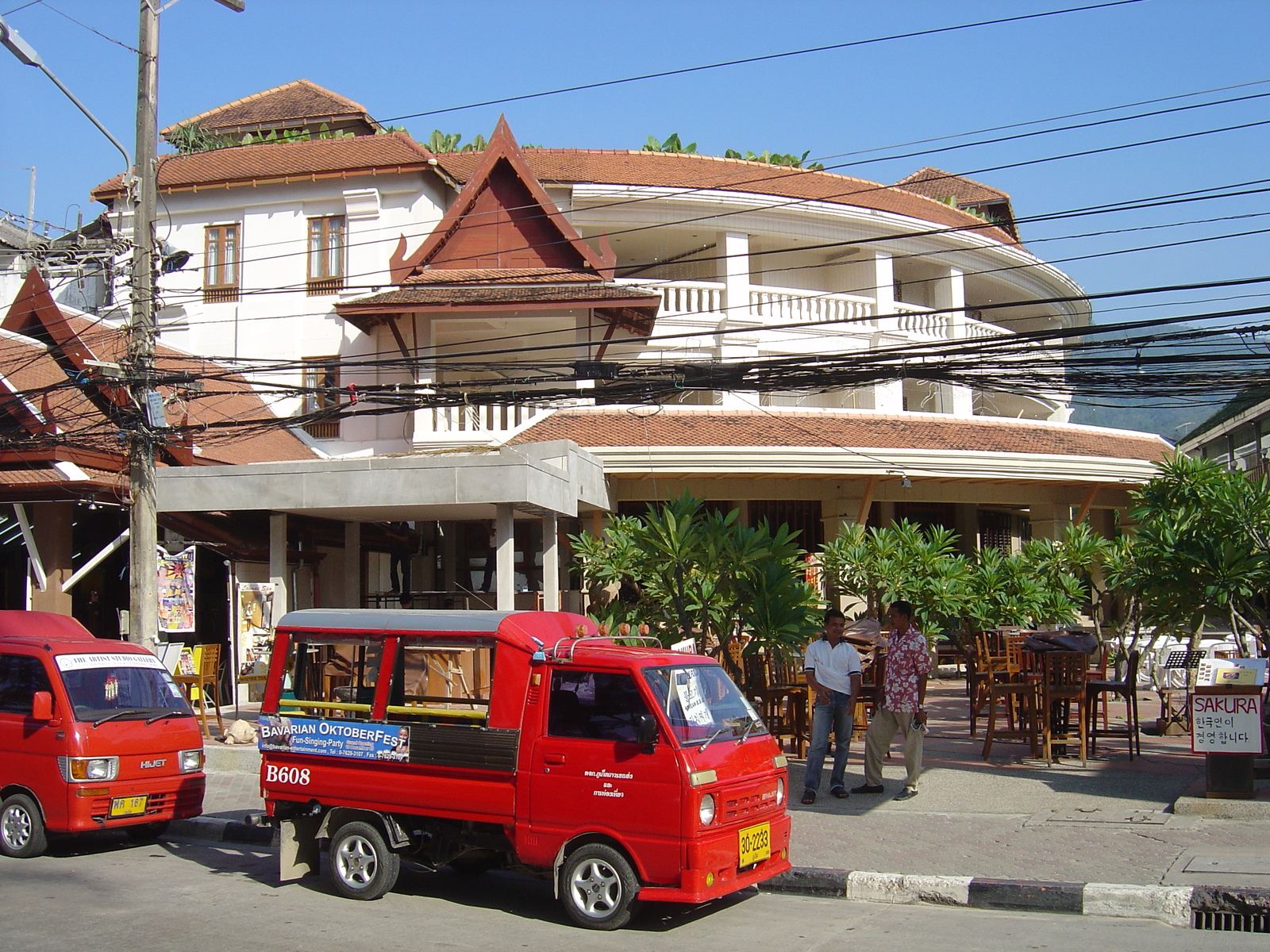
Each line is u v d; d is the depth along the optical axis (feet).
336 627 31.50
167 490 56.44
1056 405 115.65
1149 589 45.70
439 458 53.31
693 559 45.83
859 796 41.06
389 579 83.97
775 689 47.78
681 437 77.71
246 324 90.94
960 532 97.25
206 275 92.73
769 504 88.38
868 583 60.29
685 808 25.82
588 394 50.52
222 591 73.31
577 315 80.74
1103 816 36.06
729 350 88.22
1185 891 27.22
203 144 106.93
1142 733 54.44
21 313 69.05
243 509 55.72
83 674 38.06
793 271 100.22
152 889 32.04
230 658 63.31
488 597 76.43
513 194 84.79
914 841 34.06
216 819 41.34
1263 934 25.68
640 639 31.22
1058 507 91.04
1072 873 29.66
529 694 28.37
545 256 83.97
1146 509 49.85
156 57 51.60
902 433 83.10
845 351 91.91
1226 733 36.11
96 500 61.05
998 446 84.53
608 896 26.78
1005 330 110.01
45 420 60.03
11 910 29.45
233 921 28.12
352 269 89.86
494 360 85.71
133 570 49.88
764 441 78.84
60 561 62.85
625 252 98.94
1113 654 72.90
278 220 91.86
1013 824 35.55
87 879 33.45
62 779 36.09
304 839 31.89
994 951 24.40
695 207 90.84
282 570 58.29
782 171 100.22
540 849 27.66
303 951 25.27
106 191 95.50
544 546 59.41
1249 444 122.72
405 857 31.91
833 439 80.53
